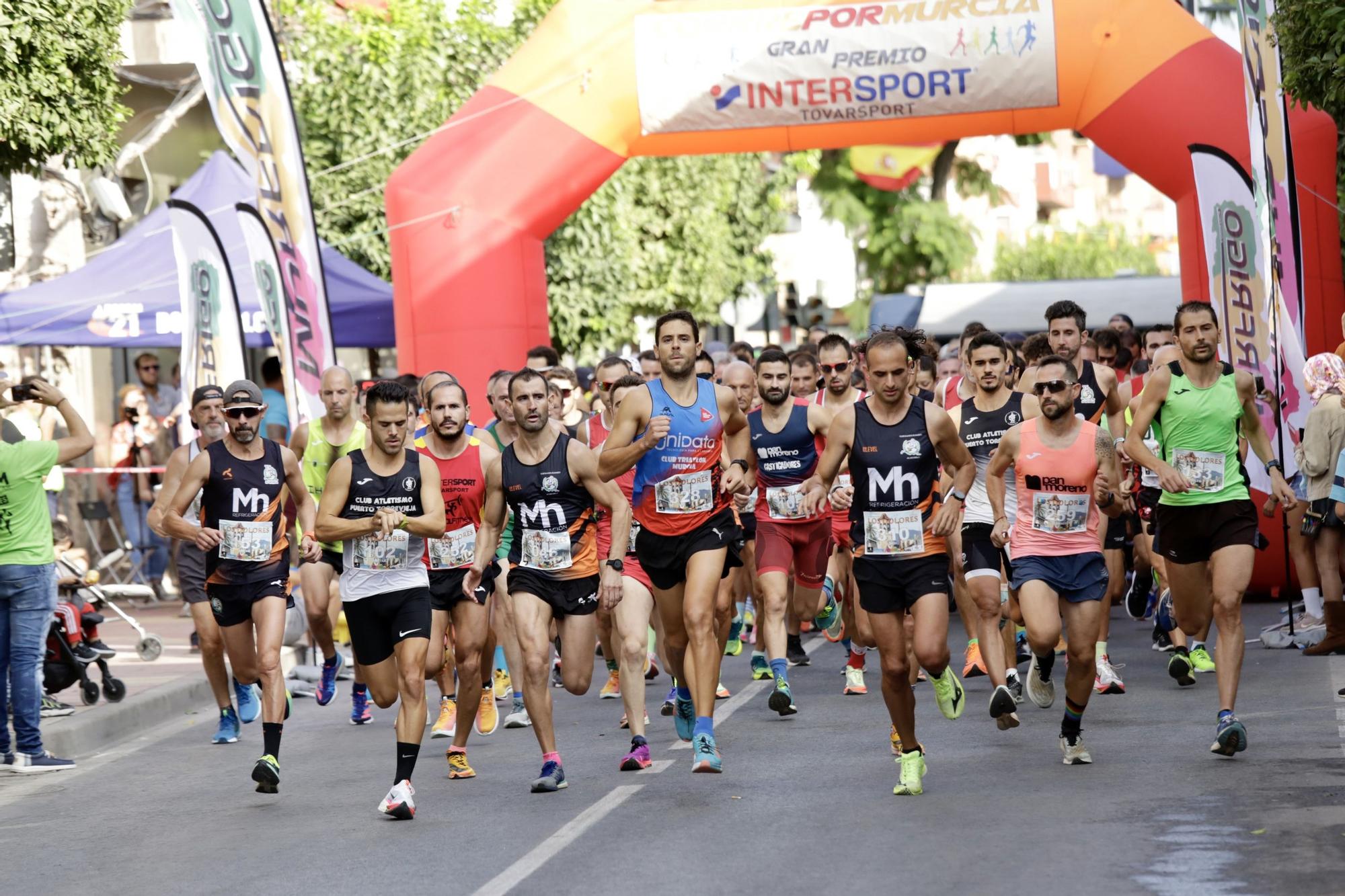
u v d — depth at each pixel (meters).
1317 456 20.78
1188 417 15.69
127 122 42.03
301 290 25.16
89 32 23.33
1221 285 24.12
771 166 66.31
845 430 14.01
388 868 12.39
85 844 14.02
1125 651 22.77
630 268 46.66
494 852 12.70
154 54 39.38
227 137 24.42
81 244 39.06
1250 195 23.94
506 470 15.22
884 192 71.06
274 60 25.06
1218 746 14.66
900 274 72.31
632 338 49.59
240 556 16.42
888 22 28.25
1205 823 12.42
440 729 18.80
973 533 17.30
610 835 13.04
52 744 18.64
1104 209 153.62
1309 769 14.20
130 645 27.38
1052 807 13.23
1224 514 15.56
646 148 29.62
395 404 14.63
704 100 28.81
